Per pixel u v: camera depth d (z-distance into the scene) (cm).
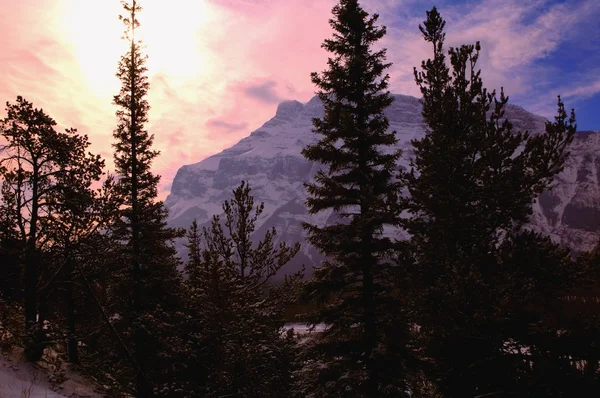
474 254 1023
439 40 1301
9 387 933
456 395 969
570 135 1003
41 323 1352
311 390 1177
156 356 1366
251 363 1209
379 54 1317
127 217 1605
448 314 910
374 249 1191
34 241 1353
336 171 1358
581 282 918
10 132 1326
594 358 754
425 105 1266
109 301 1523
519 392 800
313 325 1254
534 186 1026
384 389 1049
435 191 1091
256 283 1477
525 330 860
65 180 1423
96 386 1359
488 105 1137
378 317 1198
